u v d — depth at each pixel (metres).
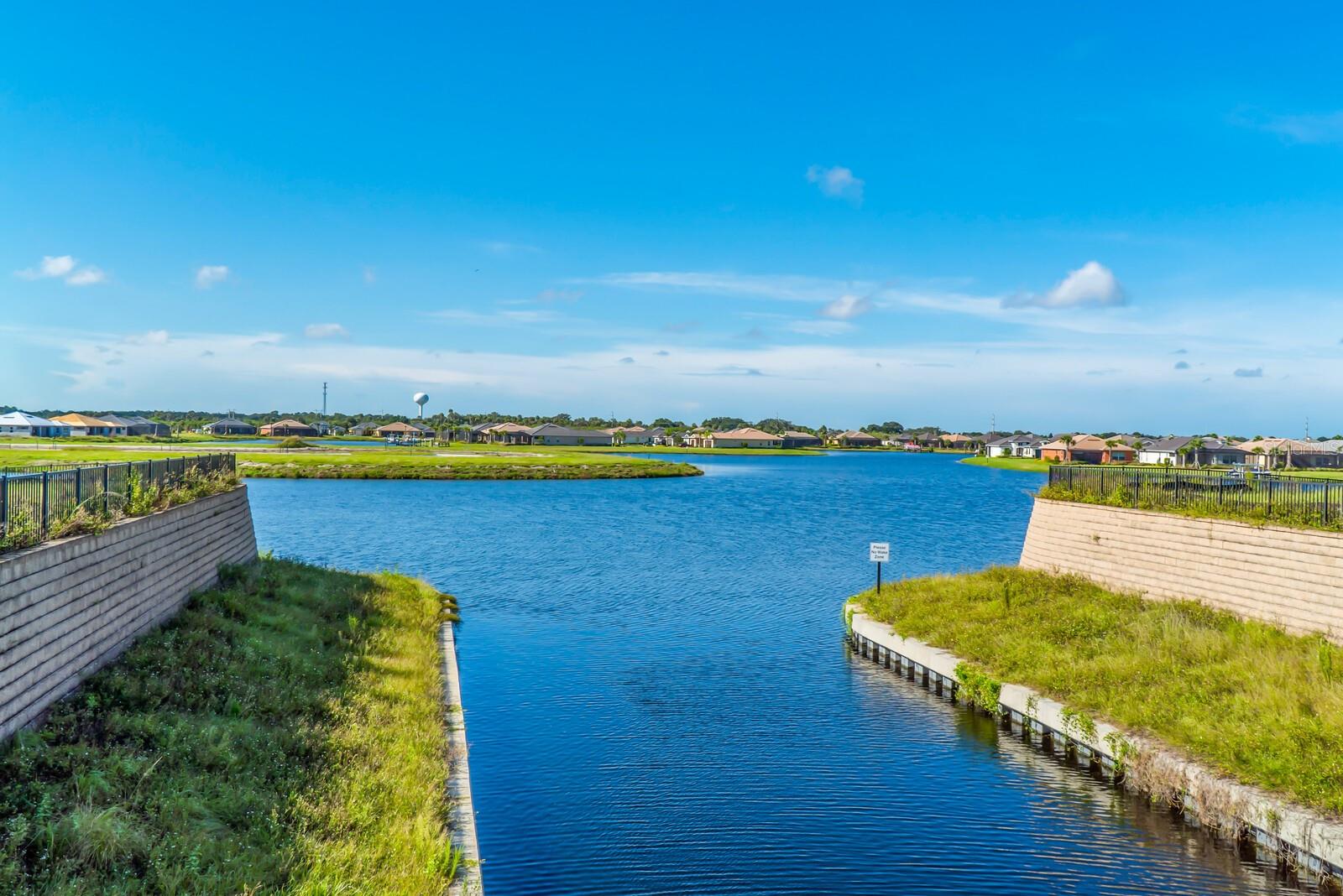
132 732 14.19
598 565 45.25
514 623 31.89
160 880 10.68
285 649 20.45
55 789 11.91
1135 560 26.50
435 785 15.18
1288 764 15.18
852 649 28.55
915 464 191.88
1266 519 22.47
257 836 12.31
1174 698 18.41
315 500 82.12
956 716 21.94
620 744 20.09
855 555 49.59
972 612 26.73
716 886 14.14
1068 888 14.18
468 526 62.41
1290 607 21.36
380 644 23.58
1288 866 14.09
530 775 18.44
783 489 108.06
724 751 19.73
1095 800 17.22
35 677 13.68
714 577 42.09
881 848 15.31
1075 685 20.25
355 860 12.18
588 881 14.32
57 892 9.95
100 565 16.42
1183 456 162.12
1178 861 14.88
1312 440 153.50
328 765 15.12
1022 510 79.44
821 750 19.80
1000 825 16.25
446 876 12.44
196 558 23.42
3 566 12.70
